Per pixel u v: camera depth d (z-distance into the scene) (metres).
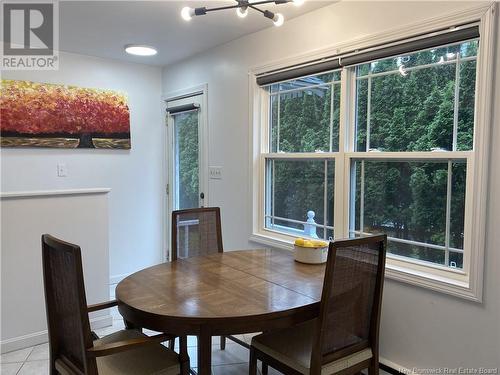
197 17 2.95
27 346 2.75
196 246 2.66
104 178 4.22
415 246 2.38
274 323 1.64
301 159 3.08
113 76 4.23
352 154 2.67
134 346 1.59
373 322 1.82
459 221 2.17
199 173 4.11
